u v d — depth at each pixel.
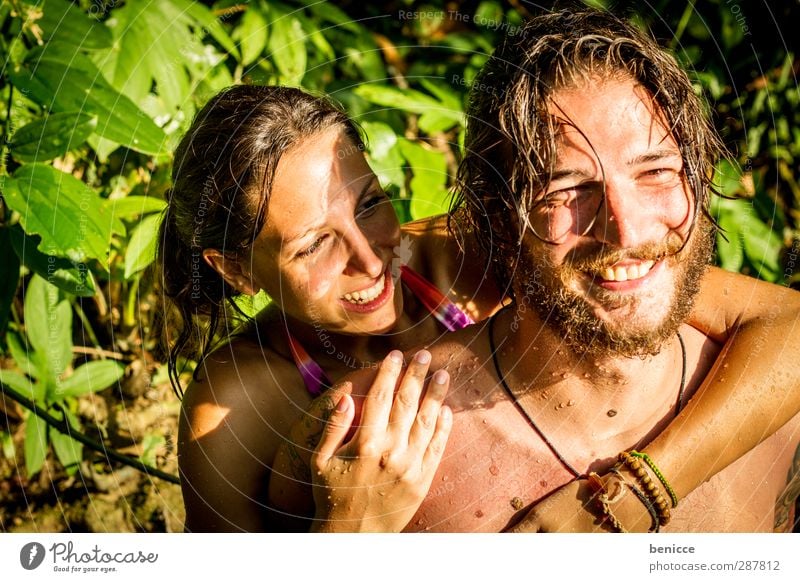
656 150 0.91
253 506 1.21
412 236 1.30
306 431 1.05
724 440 1.02
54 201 1.25
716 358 1.12
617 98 0.91
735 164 1.61
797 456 1.14
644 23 1.82
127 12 1.53
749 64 1.98
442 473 1.04
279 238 1.12
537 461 1.03
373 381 1.04
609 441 1.03
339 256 1.12
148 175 1.66
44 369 1.60
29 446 1.63
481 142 1.02
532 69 0.93
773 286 1.17
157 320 1.55
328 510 1.01
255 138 1.11
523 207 0.94
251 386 1.21
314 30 1.75
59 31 1.38
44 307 1.59
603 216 0.91
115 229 1.34
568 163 0.91
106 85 1.36
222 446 1.19
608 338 0.94
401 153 1.57
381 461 0.98
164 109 1.55
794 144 2.03
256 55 1.66
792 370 1.07
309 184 1.10
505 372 1.05
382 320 1.17
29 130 1.31
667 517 1.00
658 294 0.94
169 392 1.87
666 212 0.92
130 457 1.61
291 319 1.23
